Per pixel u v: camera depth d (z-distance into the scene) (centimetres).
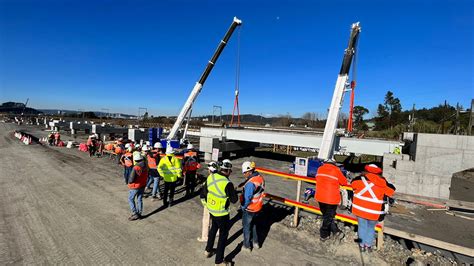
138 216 724
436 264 522
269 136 2164
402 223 909
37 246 560
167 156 825
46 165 1470
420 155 1179
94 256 526
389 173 1241
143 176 713
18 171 1291
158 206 838
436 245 529
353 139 1862
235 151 2447
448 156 1134
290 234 636
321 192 563
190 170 958
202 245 582
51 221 693
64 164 1516
